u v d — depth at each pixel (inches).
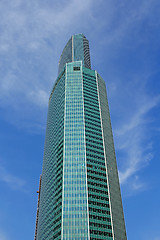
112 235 5118.1
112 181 6294.3
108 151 6875.0
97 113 7445.9
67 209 5191.9
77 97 7524.6
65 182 5659.5
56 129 7347.4
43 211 6653.5
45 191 6904.5
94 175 5949.8
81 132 6673.2
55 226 5285.4
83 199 5369.1
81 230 4872.0
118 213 5807.1
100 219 5216.5
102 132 7057.1
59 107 7736.2
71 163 6018.7
